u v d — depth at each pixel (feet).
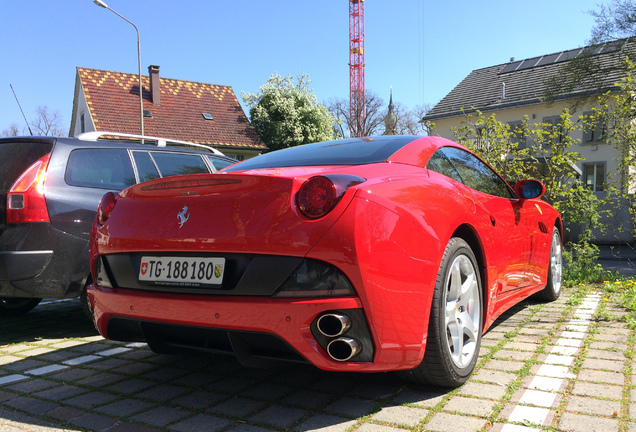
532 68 97.35
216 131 89.15
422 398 7.39
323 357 6.14
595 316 12.57
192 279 6.79
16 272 10.98
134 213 7.61
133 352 10.51
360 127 178.29
